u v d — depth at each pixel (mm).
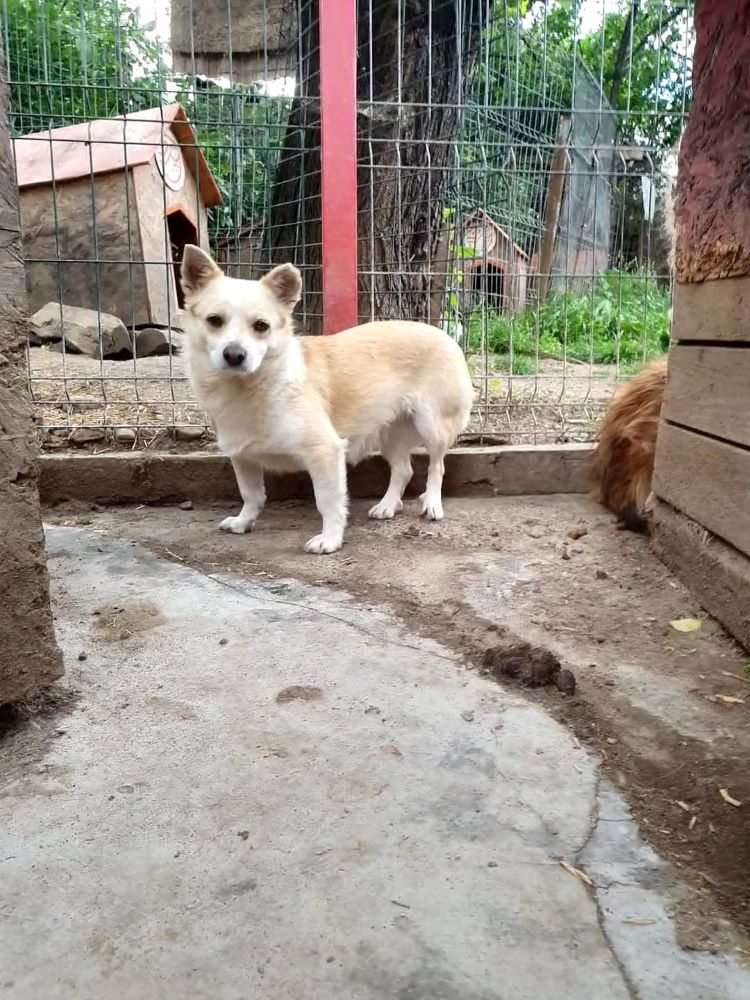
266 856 482
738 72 784
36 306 2271
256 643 783
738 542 801
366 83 1631
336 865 474
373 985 390
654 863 479
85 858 480
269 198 1709
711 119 851
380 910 438
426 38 1569
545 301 1858
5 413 599
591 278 1745
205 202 2625
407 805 531
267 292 1026
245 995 385
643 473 1108
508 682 706
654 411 1107
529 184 1627
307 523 1211
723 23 818
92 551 1062
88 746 603
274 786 552
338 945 414
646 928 428
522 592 923
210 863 476
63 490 1267
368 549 1081
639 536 1131
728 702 677
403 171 1530
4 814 521
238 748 599
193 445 1351
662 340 1916
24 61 1832
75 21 1785
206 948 413
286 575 979
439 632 813
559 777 566
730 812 527
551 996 385
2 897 448
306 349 1119
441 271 1553
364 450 1222
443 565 1017
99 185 2191
